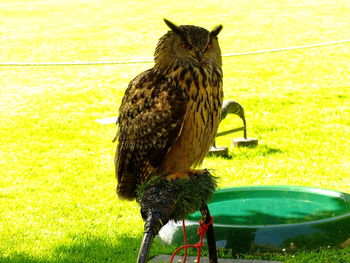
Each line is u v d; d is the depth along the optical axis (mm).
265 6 35406
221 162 12328
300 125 15344
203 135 4797
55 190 10828
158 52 4719
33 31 29688
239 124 15445
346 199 8000
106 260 7480
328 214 7680
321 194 8219
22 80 20922
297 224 7059
